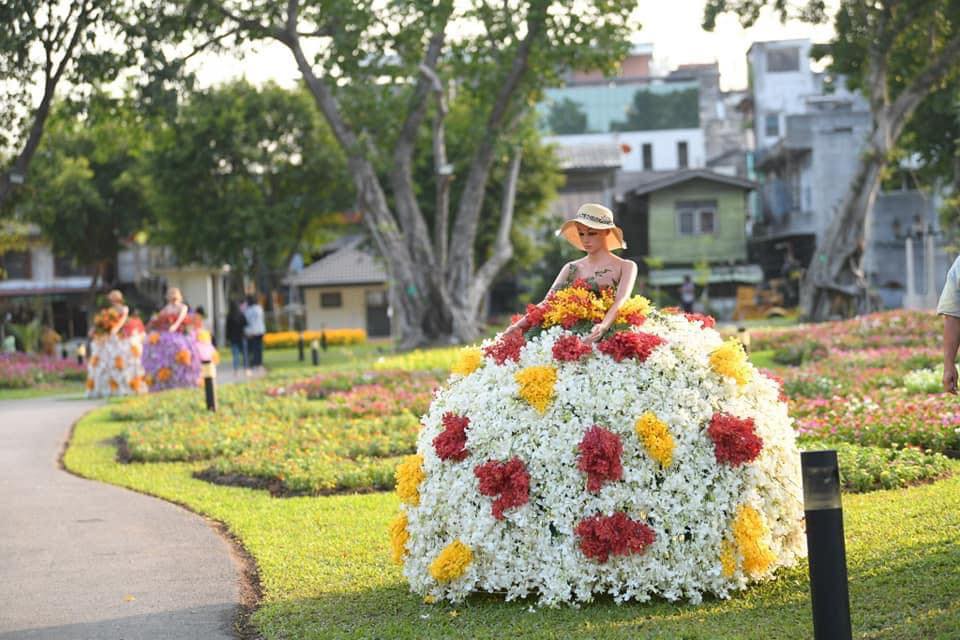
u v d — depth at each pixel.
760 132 62.62
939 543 6.93
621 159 57.16
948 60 31.89
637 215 54.19
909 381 14.91
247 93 48.59
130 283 60.81
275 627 6.23
